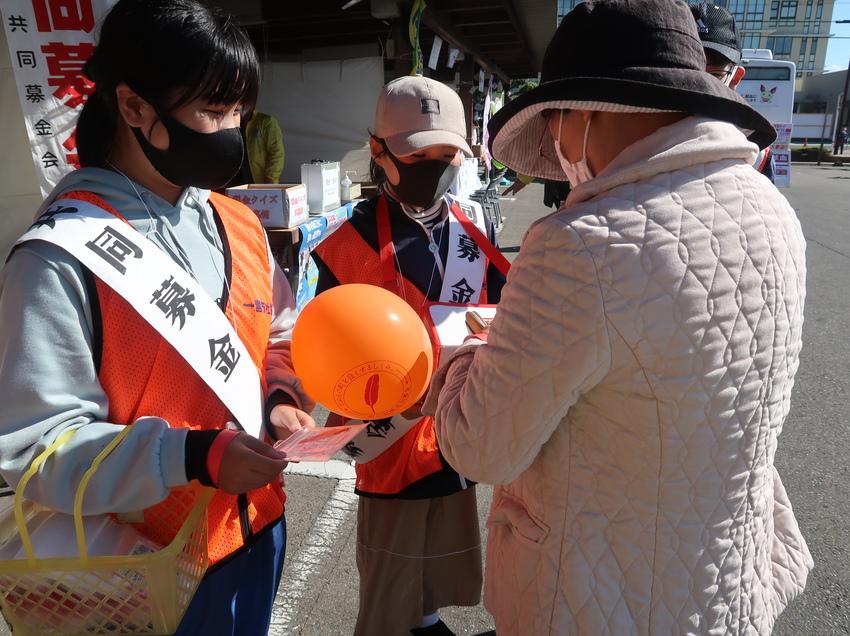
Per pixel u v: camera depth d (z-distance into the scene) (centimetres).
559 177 141
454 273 177
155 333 107
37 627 97
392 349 126
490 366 101
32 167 320
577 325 90
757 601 109
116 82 101
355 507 289
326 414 380
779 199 101
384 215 178
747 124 100
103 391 106
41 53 291
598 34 95
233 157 112
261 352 130
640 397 92
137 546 102
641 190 92
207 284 121
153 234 112
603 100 91
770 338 95
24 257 98
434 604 191
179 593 100
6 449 95
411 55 644
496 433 100
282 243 411
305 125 730
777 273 96
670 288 88
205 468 99
